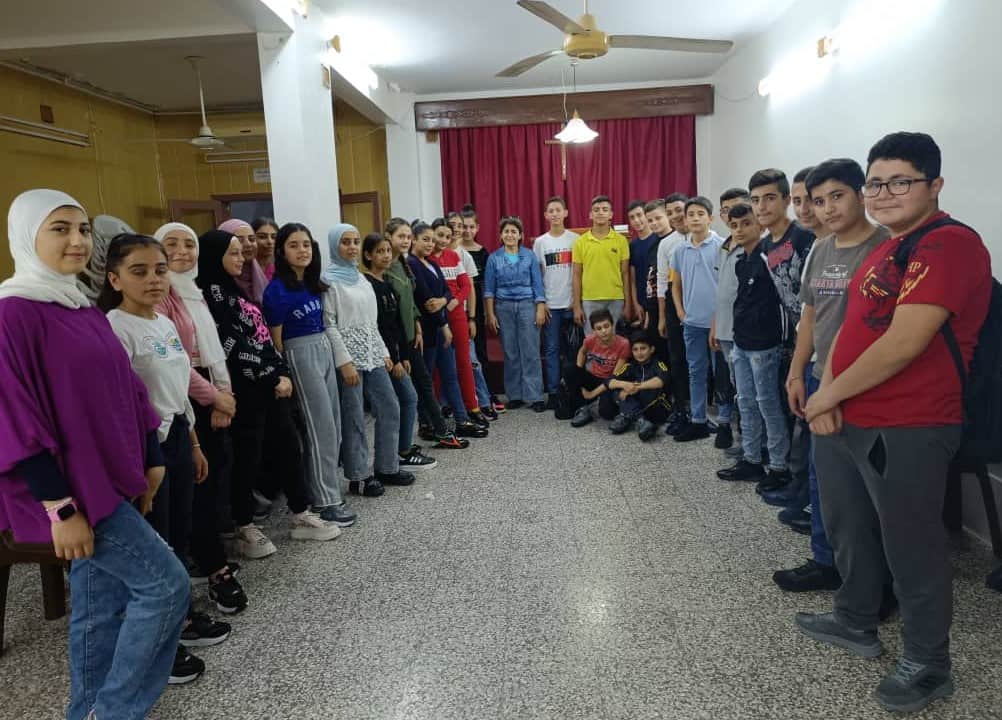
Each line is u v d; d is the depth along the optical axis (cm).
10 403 134
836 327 199
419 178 721
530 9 317
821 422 169
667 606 217
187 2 393
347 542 278
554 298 495
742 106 594
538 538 274
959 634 192
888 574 200
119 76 559
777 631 201
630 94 682
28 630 221
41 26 399
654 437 414
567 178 703
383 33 486
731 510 293
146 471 169
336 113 714
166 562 156
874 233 193
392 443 341
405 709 173
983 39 260
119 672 156
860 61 372
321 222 429
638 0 448
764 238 303
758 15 493
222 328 245
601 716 167
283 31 391
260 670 192
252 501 267
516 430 443
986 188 260
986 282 154
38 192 145
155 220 702
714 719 164
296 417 296
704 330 388
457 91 698
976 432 167
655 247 454
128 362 161
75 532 141
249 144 713
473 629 209
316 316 286
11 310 136
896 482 159
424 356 407
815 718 163
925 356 155
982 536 249
